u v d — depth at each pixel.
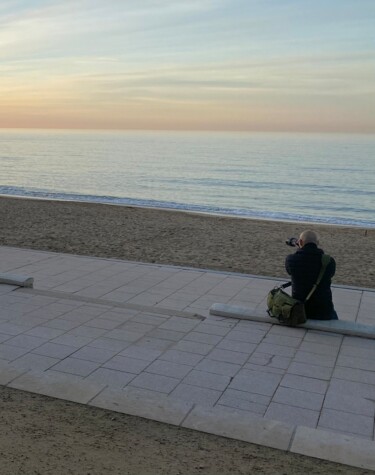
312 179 53.06
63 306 6.31
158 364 4.63
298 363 4.73
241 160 86.56
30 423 3.48
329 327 5.55
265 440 3.31
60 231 14.23
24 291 6.92
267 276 8.94
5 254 10.02
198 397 4.02
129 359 4.73
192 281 8.20
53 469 2.95
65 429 3.41
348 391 4.17
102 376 4.36
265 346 5.13
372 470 3.01
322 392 4.14
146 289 7.68
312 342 5.27
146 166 70.81
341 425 3.63
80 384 4.05
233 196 38.41
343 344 5.23
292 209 31.69
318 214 29.08
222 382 4.29
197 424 3.50
